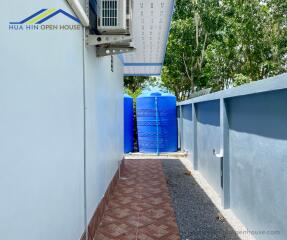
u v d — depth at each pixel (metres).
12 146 1.56
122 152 7.86
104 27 3.33
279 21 13.05
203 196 5.55
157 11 4.76
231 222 4.27
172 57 15.73
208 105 6.41
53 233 2.22
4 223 1.47
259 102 3.48
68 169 2.65
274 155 3.08
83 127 3.23
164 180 6.82
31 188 1.80
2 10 1.48
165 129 10.73
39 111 1.95
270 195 3.19
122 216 4.52
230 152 4.75
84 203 3.25
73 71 2.86
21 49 1.69
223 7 14.66
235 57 14.94
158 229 4.05
